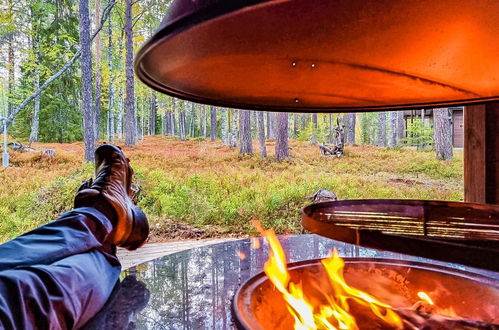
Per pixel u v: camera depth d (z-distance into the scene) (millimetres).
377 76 1122
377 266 1157
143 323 840
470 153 1841
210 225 4250
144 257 2887
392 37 891
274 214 4613
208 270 1242
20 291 621
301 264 1168
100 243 982
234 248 1514
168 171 7582
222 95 1068
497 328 910
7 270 676
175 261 1347
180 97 980
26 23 11711
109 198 1084
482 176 1791
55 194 5031
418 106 1310
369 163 9844
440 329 924
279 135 10719
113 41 18469
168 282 1123
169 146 14508
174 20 524
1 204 4848
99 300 866
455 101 1278
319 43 873
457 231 919
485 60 1049
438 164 9125
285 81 1081
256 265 1295
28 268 702
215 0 464
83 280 813
